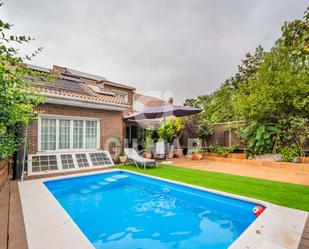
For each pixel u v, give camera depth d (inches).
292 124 361.4
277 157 387.2
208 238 155.9
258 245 112.7
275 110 378.0
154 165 394.3
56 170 337.1
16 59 85.7
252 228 133.0
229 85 853.2
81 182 312.8
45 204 180.4
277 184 246.2
